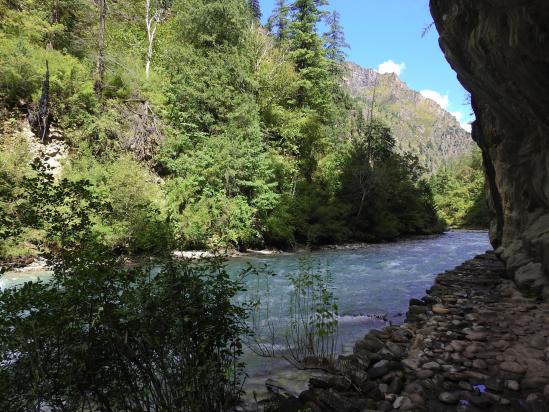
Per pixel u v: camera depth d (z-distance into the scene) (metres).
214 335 2.90
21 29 17.75
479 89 7.18
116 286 2.73
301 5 30.52
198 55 21.64
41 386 2.28
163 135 19.27
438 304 6.45
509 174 8.66
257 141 20.05
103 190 13.17
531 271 7.05
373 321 6.66
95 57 18.59
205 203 16.56
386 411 3.12
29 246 10.15
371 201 27.58
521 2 3.82
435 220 39.59
